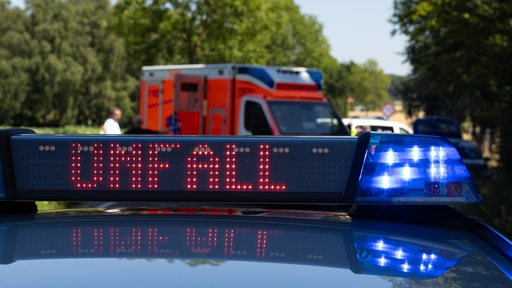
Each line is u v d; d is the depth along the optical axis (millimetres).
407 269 1458
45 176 2061
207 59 38031
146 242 1640
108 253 1524
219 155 2045
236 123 19234
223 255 1521
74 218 1928
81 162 2051
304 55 82750
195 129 20172
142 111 22516
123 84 85688
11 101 79000
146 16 34406
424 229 1892
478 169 26078
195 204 2219
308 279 1351
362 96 167875
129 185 2047
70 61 80125
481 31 18781
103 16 84625
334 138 1995
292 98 18688
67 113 81188
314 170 2014
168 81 21547
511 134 26859
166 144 2049
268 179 2037
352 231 1828
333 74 124812
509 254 1629
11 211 2135
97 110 84625
